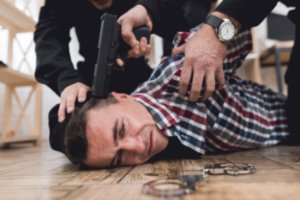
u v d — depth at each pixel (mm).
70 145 785
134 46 841
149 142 787
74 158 789
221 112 945
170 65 949
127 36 815
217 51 785
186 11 1422
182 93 822
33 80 2125
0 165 1007
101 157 746
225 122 948
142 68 1348
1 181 654
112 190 492
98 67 787
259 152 1007
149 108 833
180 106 899
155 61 2447
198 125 892
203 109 903
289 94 1188
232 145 1020
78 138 761
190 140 871
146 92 976
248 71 2633
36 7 2385
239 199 398
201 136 886
